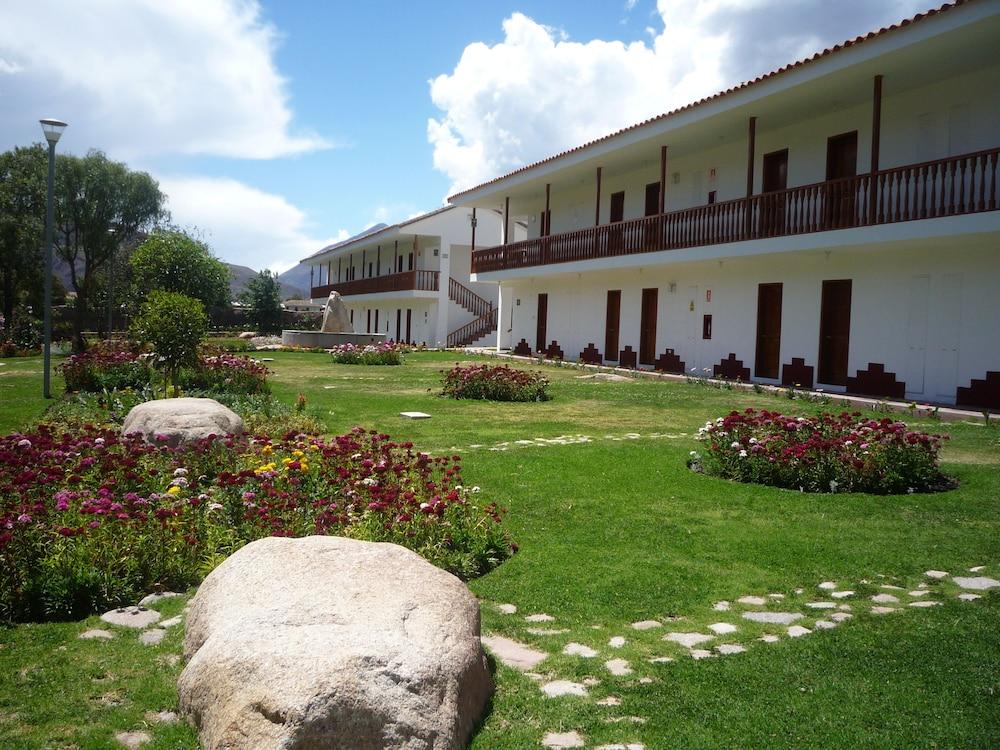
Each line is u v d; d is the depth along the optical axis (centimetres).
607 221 2692
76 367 1633
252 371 1633
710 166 2183
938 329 1509
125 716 342
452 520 602
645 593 518
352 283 5022
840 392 1697
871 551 599
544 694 370
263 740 273
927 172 1404
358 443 780
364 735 277
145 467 706
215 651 316
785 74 1593
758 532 653
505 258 3006
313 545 390
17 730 332
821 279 1766
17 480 554
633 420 1300
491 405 1500
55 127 1570
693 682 382
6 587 464
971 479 834
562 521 687
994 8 1210
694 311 2181
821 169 1819
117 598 485
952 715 345
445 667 317
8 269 4541
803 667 397
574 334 2781
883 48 1391
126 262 4856
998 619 461
